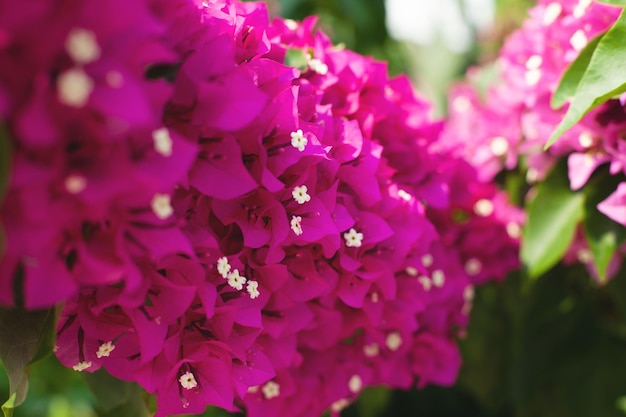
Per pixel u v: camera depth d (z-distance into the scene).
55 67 0.26
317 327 0.38
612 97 0.38
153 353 0.32
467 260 0.49
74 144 0.27
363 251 0.38
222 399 0.34
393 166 0.42
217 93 0.31
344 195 0.37
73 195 0.27
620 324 0.50
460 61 0.79
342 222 0.36
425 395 0.59
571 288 0.51
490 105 0.50
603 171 0.43
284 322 0.36
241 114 0.31
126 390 0.39
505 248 0.50
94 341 0.34
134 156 0.28
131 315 0.32
